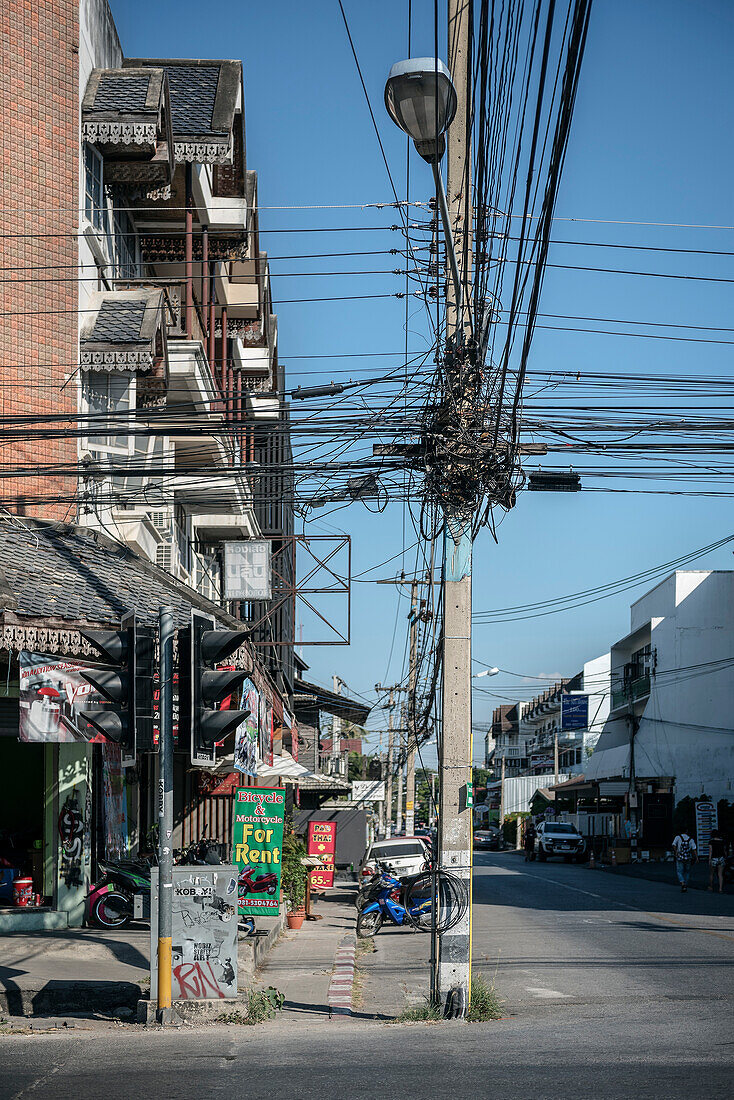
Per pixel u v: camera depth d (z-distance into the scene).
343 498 17.28
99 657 17.02
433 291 14.96
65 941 16.94
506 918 26.78
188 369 24.92
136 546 23.12
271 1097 8.13
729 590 62.12
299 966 18.95
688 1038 11.05
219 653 12.74
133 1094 8.29
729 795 60.09
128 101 24.39
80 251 23.42
